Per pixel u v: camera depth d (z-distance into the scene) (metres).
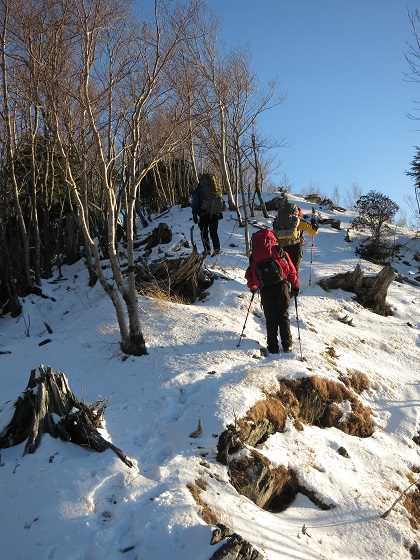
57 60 6.40
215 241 11.47
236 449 4.73
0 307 10.65
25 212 13.13
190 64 9.95
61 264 13.05
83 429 4.43
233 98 13.62
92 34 6.29
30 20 6.82
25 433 4.59
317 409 6.07
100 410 4.74
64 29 6.59
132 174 6.56
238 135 13.68
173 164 21.20
